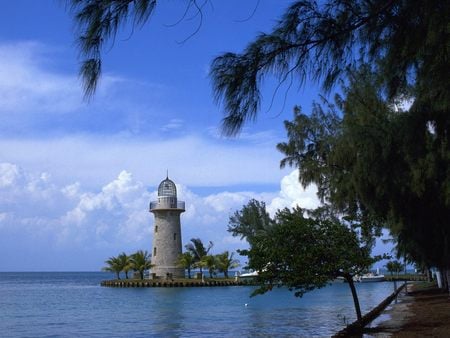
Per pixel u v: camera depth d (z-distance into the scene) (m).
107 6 4.33
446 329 16.02
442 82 5.69
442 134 13.60
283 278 17.36
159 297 58.56
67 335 25.11
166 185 84.81
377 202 19.23
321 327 25.09
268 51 5.17
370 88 13.90
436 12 4.95
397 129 15.52
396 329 17.03
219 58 5.14
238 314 34.31
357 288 70.56
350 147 19.91
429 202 18.92
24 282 143.88
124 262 94.38
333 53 5.34
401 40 5.36
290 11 5.23
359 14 5.31
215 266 87.06
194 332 24.97
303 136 32.75
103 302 50.84
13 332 26.58
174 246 81.88
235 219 84.94
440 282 39.31
